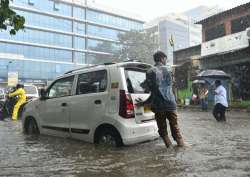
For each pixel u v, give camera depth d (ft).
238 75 89.81
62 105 27.61
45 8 247.70
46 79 242.99
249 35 87.81
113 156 20.76
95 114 24.73
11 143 26.45
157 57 23.41
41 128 29.66
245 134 30.30
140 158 19.94
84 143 25.48
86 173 17.01
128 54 239.71
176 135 23.41
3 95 66.33
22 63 231.09
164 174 16.33
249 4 92.12
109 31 289.53
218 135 29.58
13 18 19.22
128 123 23.45
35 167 18.48
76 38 266.36
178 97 109.19
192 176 15.83
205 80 89.04
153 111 23.15
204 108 80.64
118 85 24.04
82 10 272.31
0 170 17.93
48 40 248.32
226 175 15.87
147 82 23.11
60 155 21.61
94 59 277.23
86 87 26.25
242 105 82.23
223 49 97.35
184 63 108.37
